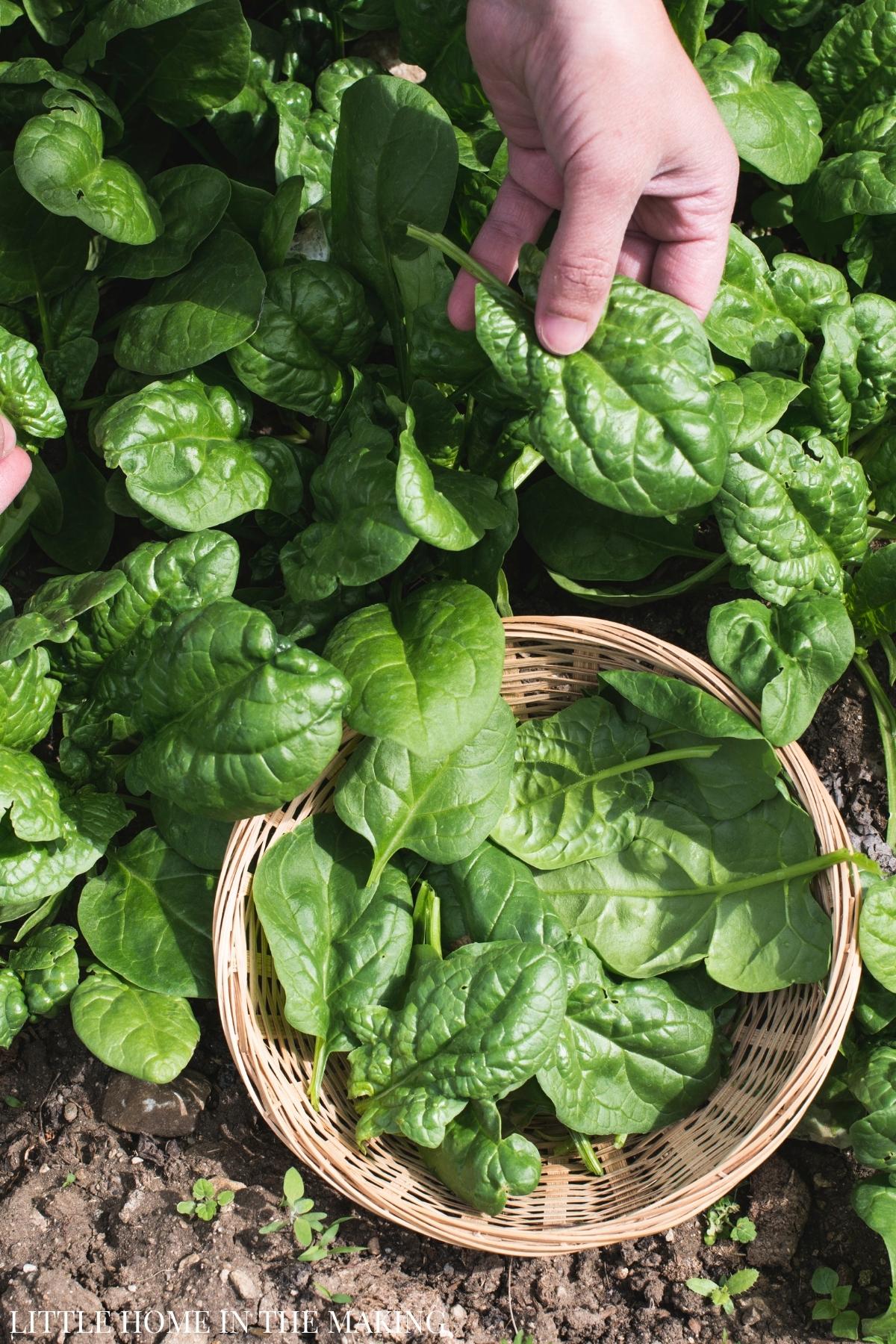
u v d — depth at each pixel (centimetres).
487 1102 79
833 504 83
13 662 80
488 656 77
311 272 82
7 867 81
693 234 77
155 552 80
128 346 82
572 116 70
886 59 86
